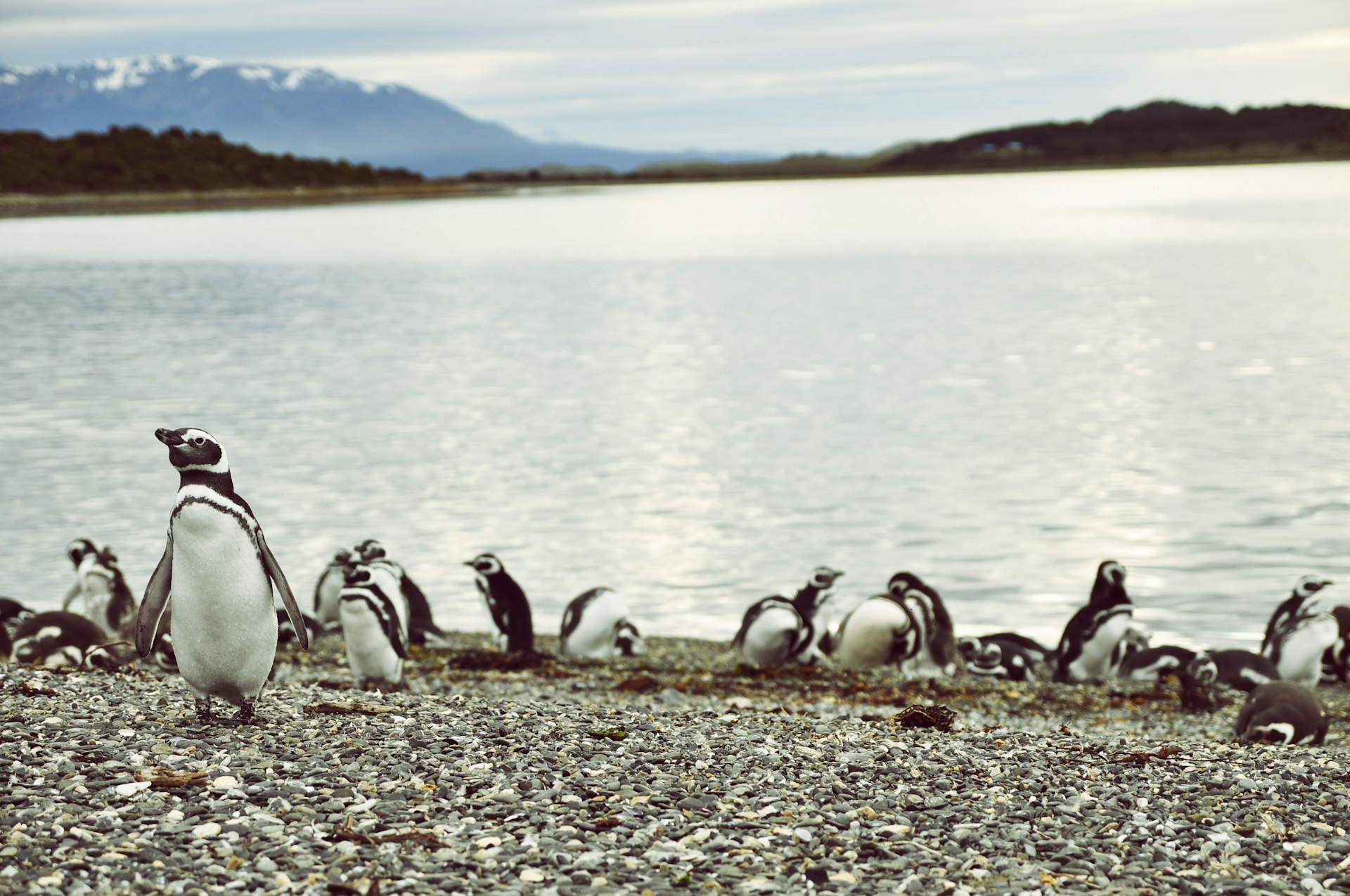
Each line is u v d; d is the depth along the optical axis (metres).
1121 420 37.31
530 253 136.75
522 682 15.76
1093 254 117.31
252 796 7.72
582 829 7.60
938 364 51.19
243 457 33.50
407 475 31.31
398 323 70.38
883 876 7.13
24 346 59.09
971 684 16.64
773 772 9.16
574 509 27.81
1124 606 16.78
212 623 8.88
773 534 25.72
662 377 48.81
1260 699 12.44
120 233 180.38
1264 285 81.75
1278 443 33.06
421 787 8.13
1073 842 7.89
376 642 13.34
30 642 13.69
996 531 25.55
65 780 7.74
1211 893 7.05
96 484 30.17
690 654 18.25
